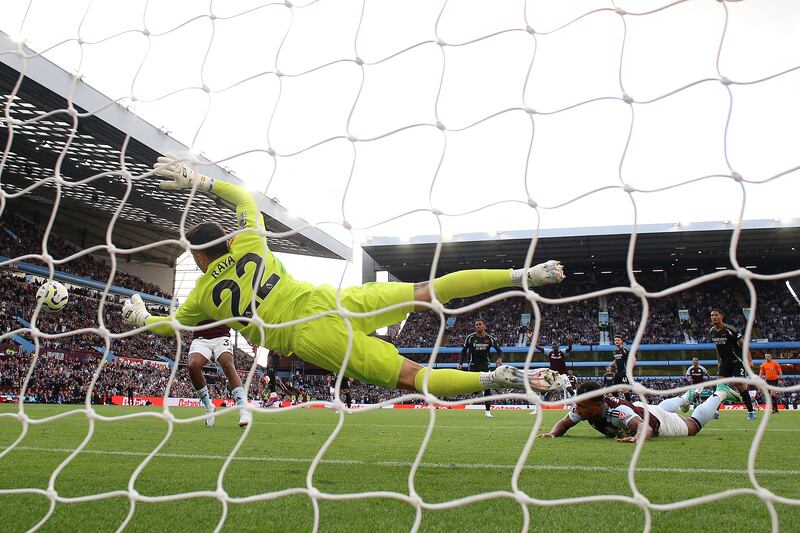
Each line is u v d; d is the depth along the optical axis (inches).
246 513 94.6
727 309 1574.8
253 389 1413.6
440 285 132.6
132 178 119.4
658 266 1669.5
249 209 151.7
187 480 123.6
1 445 197.3
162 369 1371.8
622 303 1651.1
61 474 130.8
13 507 99.2
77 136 884.0
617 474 136.3
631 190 89.9
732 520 89.9
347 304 134.9
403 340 1674.5
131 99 126.8
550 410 743.7
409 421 404.5
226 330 295.1
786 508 98.3
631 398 593.0
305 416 469.4
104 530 85.7
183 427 283.7
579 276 1747.0
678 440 233.0
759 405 944.9
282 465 149.6
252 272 145.0
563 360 618.5
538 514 93.7
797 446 207.9
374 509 97.1
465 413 600.4
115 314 1483.8
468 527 85.4
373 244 1531.7
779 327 1507.1
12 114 824.3
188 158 121.6
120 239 1756.9
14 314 1201.4
